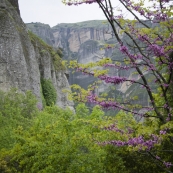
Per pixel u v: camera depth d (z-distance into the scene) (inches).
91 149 400.8
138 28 282.2
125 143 268.4
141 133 274.4
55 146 422.6
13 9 1756.9
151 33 287.3
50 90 2020.2
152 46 275.9
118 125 295.0
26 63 1641.2
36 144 444.5
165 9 283.0
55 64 2370.8
